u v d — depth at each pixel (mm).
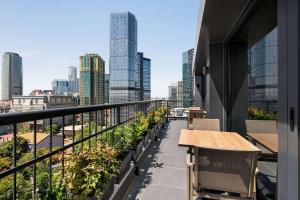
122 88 85688
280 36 1720
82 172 2236
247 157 2117
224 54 5934
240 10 3846
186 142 2877
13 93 136125
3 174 1421
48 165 1995
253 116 5004
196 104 15109
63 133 2135
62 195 2035
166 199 3213
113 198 2725
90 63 79812
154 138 7051
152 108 8305
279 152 1753
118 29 89438
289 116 1593
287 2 1620
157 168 4504
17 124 1511
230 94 5734
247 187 2146
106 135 3377
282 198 1703
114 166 2607
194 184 2314
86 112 2631
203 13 3986
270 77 3732
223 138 3160
